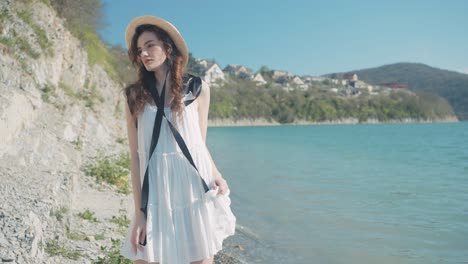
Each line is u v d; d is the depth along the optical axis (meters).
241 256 6.71
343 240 7.68
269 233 8.20
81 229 5.70
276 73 187.62
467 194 13.03
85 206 7.01
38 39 14.22
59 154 8.83
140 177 2.38
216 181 2.44
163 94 2.38
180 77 2.40
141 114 2.37
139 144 2.39
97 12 22.94
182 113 2.36
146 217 2.28
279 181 15.45
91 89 21.92
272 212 10.09
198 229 2.29
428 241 7.58
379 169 20.39
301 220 9.27
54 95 13.64
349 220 9.25
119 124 22.92
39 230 4.37
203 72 134.38
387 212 10.17
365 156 28.09
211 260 2.34
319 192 13.09
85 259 4.51
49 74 14.67
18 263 3.47
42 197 5.33
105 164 9.98
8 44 11.57
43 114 11.38
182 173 2.32
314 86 166.38
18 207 4.72
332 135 64.38
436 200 11.93
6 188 5.47
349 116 144.38
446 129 91.19
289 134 67.31
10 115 7.81
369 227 8.66
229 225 2.45
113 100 26.39
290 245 7.38
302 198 11.98
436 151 33.34
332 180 15.97
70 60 18.98
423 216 9.68
